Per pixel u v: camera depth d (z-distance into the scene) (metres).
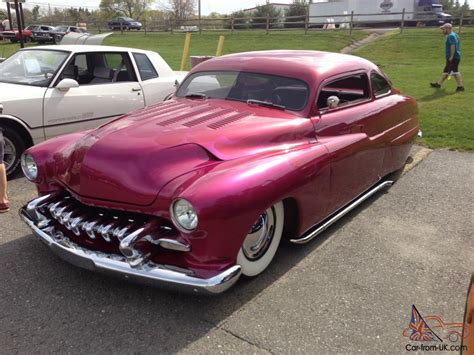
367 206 4.98
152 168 3.06
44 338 2.80
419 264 3.75
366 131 4.52
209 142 3.31
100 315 3.02
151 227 2.92
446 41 11.94
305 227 3.68
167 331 2.88
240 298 3.23
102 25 49.41
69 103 6.11
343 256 3.85
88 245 3.14
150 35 35.50
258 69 4.34
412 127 5.73
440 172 6.18
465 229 4.43
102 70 6.72
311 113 3.96
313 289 3.36
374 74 5.06
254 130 3.55
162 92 7.42
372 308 3.15
